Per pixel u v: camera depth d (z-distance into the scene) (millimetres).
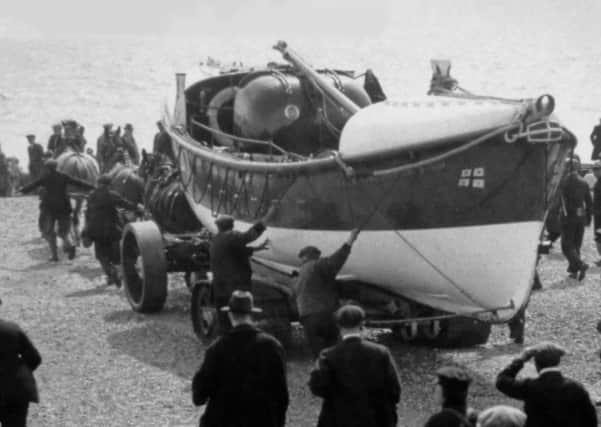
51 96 103250
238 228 13672
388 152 10648
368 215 11180
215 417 7195
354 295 12164
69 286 16953
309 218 11977
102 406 10367
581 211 16453
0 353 8047
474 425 6281
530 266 10867
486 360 11812
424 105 10695
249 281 11867
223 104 15391
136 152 27281
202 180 14742
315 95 13672
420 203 10711
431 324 12406
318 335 10711
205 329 12773
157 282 14367
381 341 12930
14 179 31312
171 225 16703
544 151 10273
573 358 11789
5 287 16938
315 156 13188
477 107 10188
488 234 10570
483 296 11047
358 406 7059
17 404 8031
